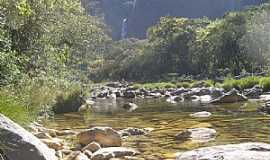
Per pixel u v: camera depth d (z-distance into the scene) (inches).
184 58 3422.7
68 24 1219.9
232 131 470.6
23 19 709.9
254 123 532.4
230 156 274.1
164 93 1589.6
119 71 3954.2
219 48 2994.6
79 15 1333.7
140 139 444.8
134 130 486.0
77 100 882.1
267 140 406.9
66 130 530.6
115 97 1581.0
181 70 3405.5
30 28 756.6
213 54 3065.9
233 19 3063.5
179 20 3718.0
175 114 708.0
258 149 294.7
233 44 2906.0
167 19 3754.9
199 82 2058.3
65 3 1161.4
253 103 842.8
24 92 558.6
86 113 813.2
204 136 441.7
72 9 1272.1
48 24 807.7
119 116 727.1
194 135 446.0
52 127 570.9
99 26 1801.2
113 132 411.8
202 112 679.7
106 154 348.2
